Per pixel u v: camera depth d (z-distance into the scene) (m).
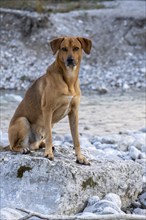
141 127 17.47
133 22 34.69
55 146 10.17
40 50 31.84
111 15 35.78
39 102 9.50
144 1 40.19
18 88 26.59
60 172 8.62
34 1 37.50
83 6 39.44
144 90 25.62
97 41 33.03
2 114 19.50
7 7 36.56
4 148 10.20
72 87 9.23
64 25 34.34
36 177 8.65
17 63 30.33
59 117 9.46
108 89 26.03
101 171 9.10
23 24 33.69
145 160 12.27
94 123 18.11
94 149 12.86
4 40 32.75
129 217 7.13
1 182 8.75
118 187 9.34
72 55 9.11
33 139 9.88
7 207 8.10
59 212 8.33
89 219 7.09
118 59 31.23
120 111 20.25
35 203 8.41
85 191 8.79
